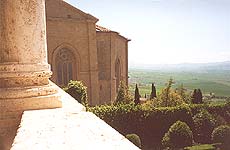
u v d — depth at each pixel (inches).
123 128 1110.4
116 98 1539.1
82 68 1539.1
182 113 1183.6
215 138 1124.5
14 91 195.2
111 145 94.7
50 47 1443.2
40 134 116.6
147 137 1142.3
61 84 1494.8
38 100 197.6
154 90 1809.8
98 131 116.6
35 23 205.2
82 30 1530.5
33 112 174.6
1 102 192.7
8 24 199.0
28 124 136.6
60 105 203.8
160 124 1155.3
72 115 157.9
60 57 1491.1
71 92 1109.1
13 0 197.6
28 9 201.5
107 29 1715.1
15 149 97.9
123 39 1872.5
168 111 1170.0
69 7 1491.1
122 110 1112.8
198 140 1203.2
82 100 1125.7
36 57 207.5
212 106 1332.4
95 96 1565.0
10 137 192.5
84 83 1542.8
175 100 1502.2
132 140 1024.2
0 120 192.2
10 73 198.5
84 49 1541.6
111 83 1642.5
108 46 1635.1
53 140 106.5
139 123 1131.3
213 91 6742.1
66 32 1483.8
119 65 1781.5
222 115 1336.1
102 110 1093.1
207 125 1198.9
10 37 199.9
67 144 99.9
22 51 202.1
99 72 1646.2
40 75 206.2
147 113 1143.0
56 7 1461.6
